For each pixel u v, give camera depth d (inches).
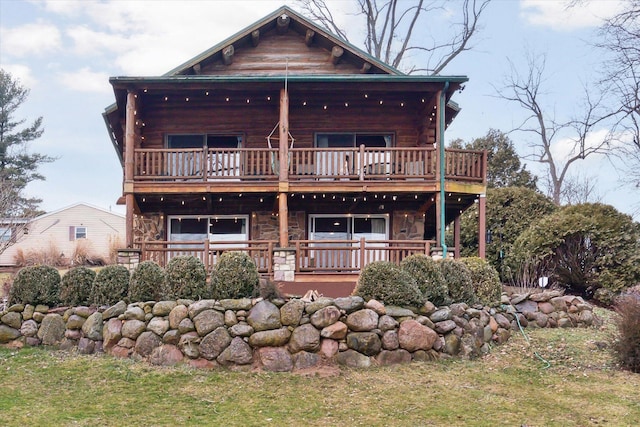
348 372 279.6
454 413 223.6
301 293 473.7
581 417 220.8
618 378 276.4
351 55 587.5
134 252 475.8
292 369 282.4
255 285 311.1
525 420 216.4
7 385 252.7
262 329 289.7
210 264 469.1
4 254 1082.7
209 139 582.9
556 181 1084.5
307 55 598.9
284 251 478.0
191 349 288.5
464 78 492.1
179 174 510.3
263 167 512.7
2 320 326.6
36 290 333.1
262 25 573.3
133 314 305.9
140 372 275.3
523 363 303.4
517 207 680.4
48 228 1203.9
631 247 509.0
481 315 336.2
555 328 386.6
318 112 582.9
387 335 296.5
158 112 580.1
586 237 526.3
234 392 249.0
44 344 320.5
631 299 330.6
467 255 695.7
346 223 579.5
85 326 316.2
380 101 579.2
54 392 243.8
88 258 1021.8
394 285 308.7
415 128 584.7
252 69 593.9
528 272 545.6
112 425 203.6
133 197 502.9
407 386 259.1
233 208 580.7
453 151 511.5
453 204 579.5
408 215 577.0
